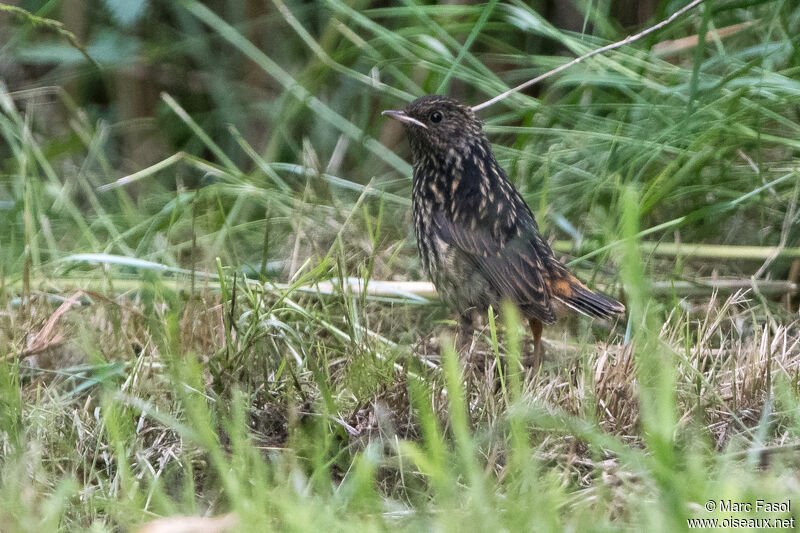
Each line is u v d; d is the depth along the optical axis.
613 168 11.55
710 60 11.73
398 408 7.93
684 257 10.92
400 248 10.94
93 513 6.68
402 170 12.38
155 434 7.79
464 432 6.10
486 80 12.26
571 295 9.44
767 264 10.60
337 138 13.78
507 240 9.34
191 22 14.15
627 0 13.44
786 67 12.30
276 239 11.53
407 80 12.66
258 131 14.12
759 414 7.82
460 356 9.20
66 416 8.03
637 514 6.02
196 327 9.14
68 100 13.15
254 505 6.11
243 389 8.47
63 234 11.64
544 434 7.50
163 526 6.07
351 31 12.58
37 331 9.12
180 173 13.12
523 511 5.89
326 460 7.52
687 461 6.75
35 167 12.23
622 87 11.88
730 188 11.46
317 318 9.20
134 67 13.61
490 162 9.65
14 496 6.36
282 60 14.22
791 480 6.32
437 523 6.04
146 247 10.99
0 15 13.65
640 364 7.67
